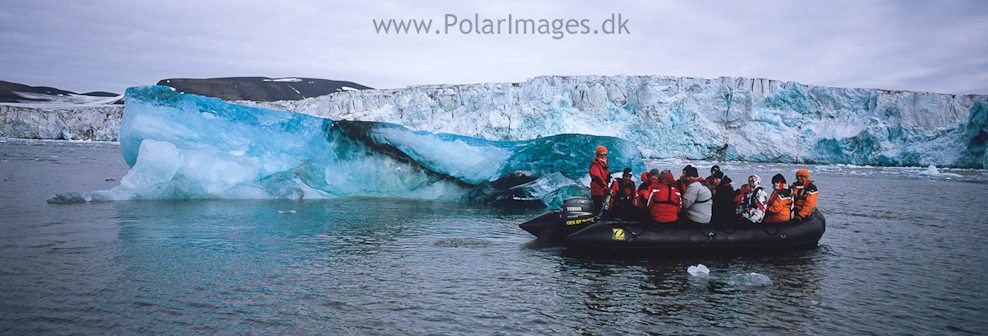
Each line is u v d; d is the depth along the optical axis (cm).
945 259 757
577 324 452
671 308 502
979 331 455
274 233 873
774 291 570
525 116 5425
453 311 481
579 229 820
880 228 1075
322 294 525
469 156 1555
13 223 895
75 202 1185
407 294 532
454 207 1313
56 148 4953
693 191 775
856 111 5872
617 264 688
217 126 1495
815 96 6125
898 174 3912
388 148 1544
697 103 6225
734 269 670
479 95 6575
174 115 1463
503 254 744
